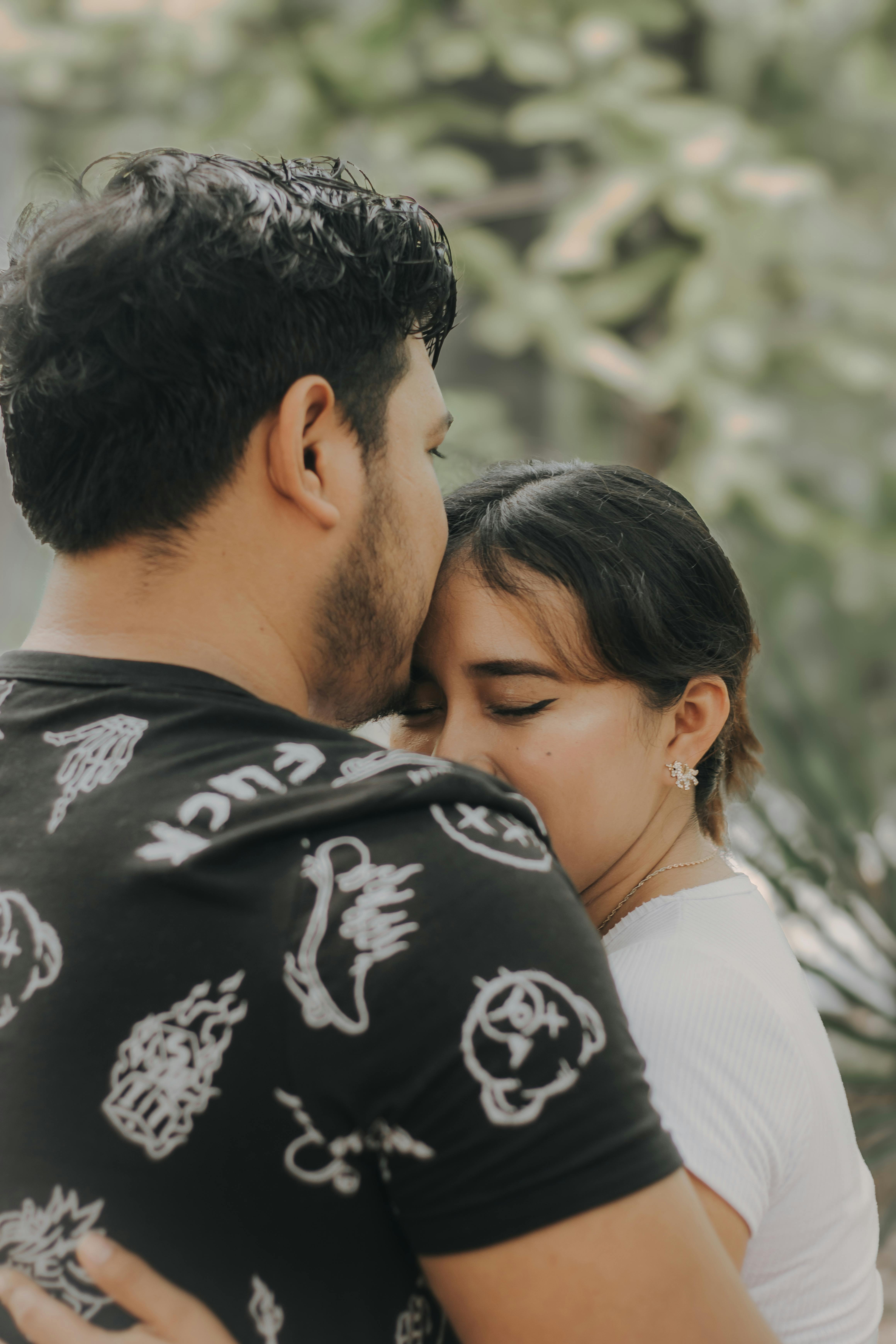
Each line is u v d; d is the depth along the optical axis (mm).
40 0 4578
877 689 5277
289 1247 762
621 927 1168
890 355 4648
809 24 4566
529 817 861
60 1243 772
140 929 780
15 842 839
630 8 4391
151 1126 765
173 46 4312
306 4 4492
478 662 1184
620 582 1159
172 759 836
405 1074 741
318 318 894
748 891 1195
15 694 908
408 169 4391
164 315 852
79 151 4652
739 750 1422
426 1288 818
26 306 902
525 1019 747
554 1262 733
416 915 761
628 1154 747
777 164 4344
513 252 4797
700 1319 752
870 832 2773
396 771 832
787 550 4684
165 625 900
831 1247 1079
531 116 4262
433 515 1011
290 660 949
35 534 929
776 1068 1010
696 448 4398
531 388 5098
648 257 4395
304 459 903
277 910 767
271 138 4352
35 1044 785
